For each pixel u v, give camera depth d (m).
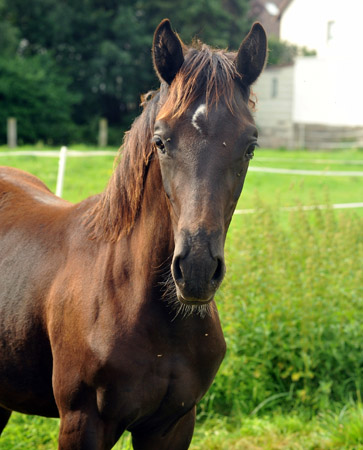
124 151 2.19
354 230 4.60
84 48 26.95
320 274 4.08
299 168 14.29
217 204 1.76
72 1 26.94
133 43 26.25
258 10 39.38
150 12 27.33
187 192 1.78
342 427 3.47
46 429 3.52
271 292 4.07
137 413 2.11
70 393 2.14
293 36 31.22
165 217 2.03
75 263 2.26
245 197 9.16
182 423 2.28
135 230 2.14
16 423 3.60
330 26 29.09
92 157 12.93
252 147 1.89
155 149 2.04
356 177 13.15
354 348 3.94
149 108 2.10
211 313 2.15
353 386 3.92
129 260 2.13
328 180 12.45
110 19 26.88
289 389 3.90
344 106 24.78
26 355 2.37
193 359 2.14
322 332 3.94
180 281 1.74
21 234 2.55
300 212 4.67
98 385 2.07
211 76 1.85
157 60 1.97
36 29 27.39
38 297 2.32
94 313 2.11
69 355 2.15
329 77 25.03
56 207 2.66
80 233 2.32
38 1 26.44
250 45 1.96
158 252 2.04
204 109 1.81
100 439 2.12
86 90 27.27
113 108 28.47
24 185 2.92
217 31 26.94
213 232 1.72
